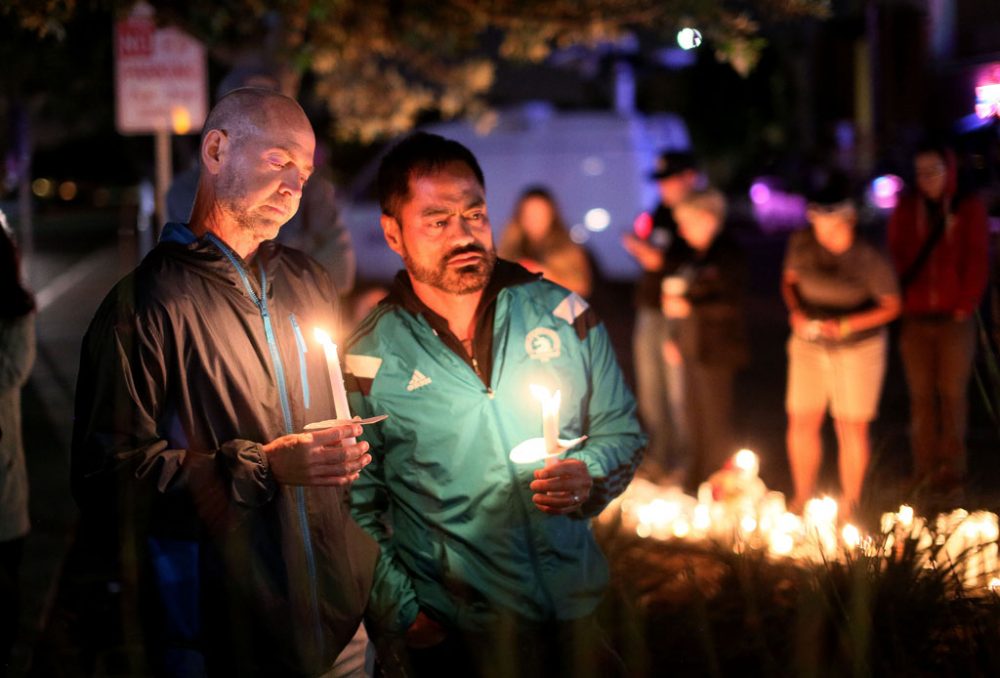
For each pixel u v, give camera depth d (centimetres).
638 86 3559
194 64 776
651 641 376
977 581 407
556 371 326
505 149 1759
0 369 393
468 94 916
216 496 276
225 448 277
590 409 341
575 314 335
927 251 645
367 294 873
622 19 688
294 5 659
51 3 527
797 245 675
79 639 382
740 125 3475
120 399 276
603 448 332
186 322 282
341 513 308
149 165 1661
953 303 639
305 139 294
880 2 1543
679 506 612
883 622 371
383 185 329
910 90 1513
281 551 288
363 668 327
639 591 412
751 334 1497
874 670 352
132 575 296
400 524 338
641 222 879
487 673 318
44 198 5178
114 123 1544
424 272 322
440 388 324
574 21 706
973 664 354
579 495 305
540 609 326
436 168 321
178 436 286
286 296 306
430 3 741
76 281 2222
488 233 325
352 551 311
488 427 323
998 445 555
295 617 290
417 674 340
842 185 655
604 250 1756
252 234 293
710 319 756
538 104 1775
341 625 304
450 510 326
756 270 2230
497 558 324
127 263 493
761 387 1162
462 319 333
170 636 287
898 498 446
